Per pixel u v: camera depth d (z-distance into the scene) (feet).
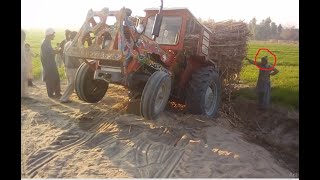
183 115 23.40
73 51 20.38
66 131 19.02
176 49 23.27
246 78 46.62
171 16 23.99
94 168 15.01
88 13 20.49
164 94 21.29
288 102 31.86
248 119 26.81
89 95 24.22
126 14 19.58
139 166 15.47
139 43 20.22
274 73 29.73
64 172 14.58
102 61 21.11
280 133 23.50
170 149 17.38
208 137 19.42
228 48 27.99
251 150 18.67
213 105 25.16
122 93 29.32
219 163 16.03
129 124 20.10
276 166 16.97
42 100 25.91
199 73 23.66
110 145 17.48
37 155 16.03
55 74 26.68
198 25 24.77
